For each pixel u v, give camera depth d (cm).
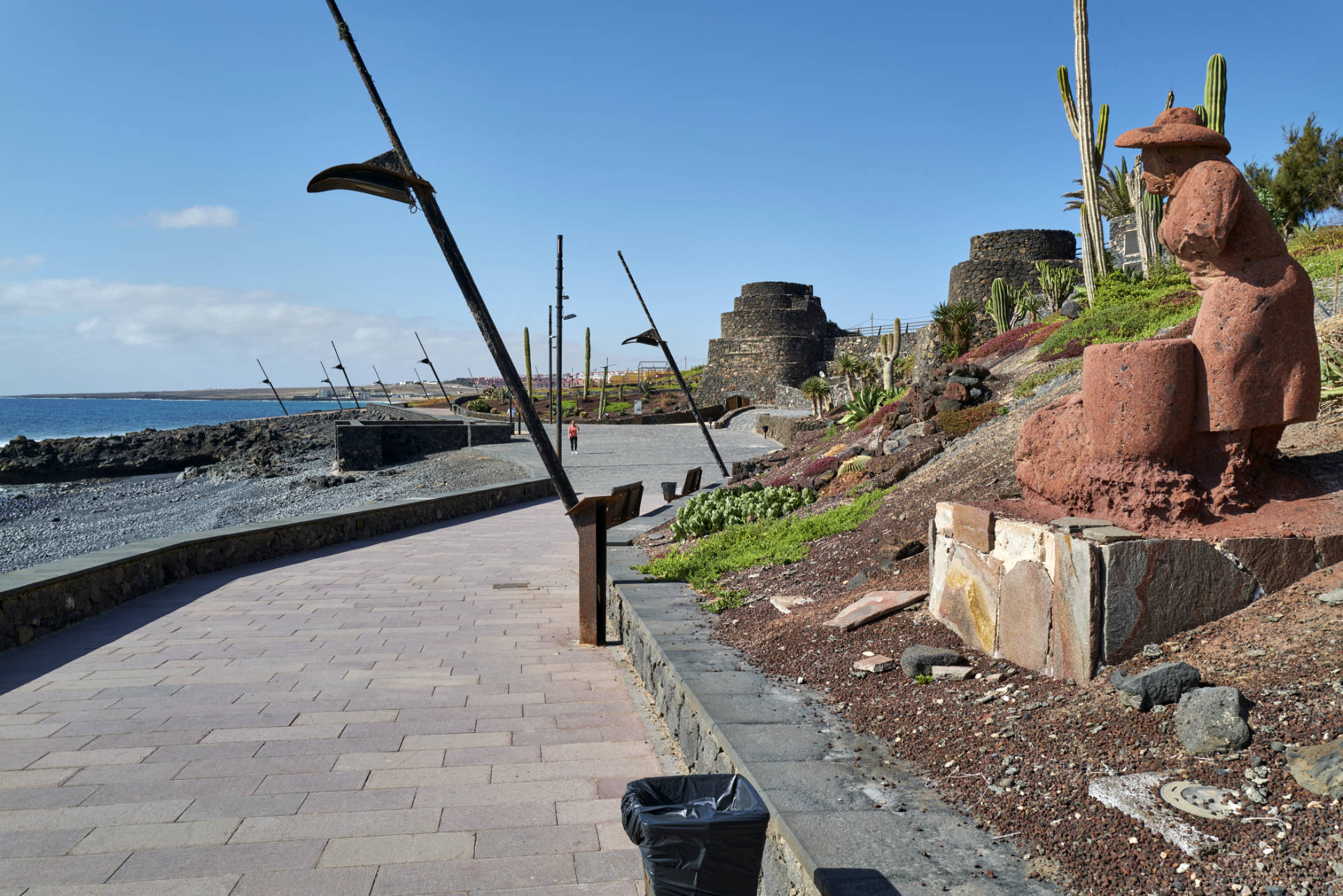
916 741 399
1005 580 466
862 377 3516
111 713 621
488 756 548
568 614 996
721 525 1190
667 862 267
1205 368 447
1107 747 342
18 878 388
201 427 6931
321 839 431
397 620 954
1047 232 4250
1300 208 2347
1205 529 433
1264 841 267
